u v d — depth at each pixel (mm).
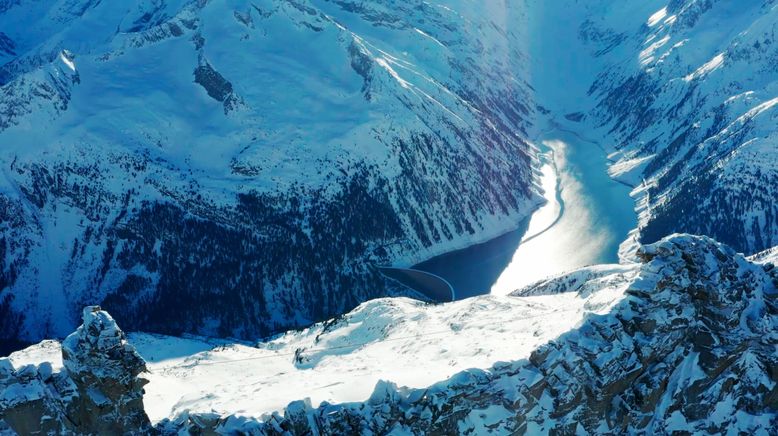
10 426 51219
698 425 50906
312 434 48500
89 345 51031
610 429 50406
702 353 51438
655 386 50938
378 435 48625
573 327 51312
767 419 50938
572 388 49844
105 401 51438
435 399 49062
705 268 51438
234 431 48781
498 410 49531
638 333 51031
